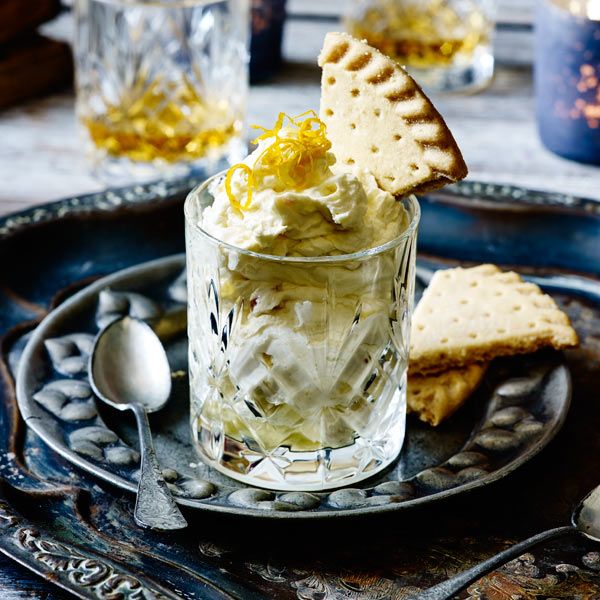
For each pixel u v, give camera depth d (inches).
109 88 36.6
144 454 26.8
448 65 41.4
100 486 26.9
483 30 41.7
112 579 25.0
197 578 25.4
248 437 26.9
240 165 26.2
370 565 25.7
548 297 30.2
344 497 26.5
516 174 37.7
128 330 29.3
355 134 27.0
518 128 40.1
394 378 27.2
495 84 42.5
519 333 29.0
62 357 29.1
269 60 41.6
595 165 38.4
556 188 37.1
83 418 27.9
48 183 36.9
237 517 25.8
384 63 26.6
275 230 25.8
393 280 26.6
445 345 28.9
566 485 27.1
